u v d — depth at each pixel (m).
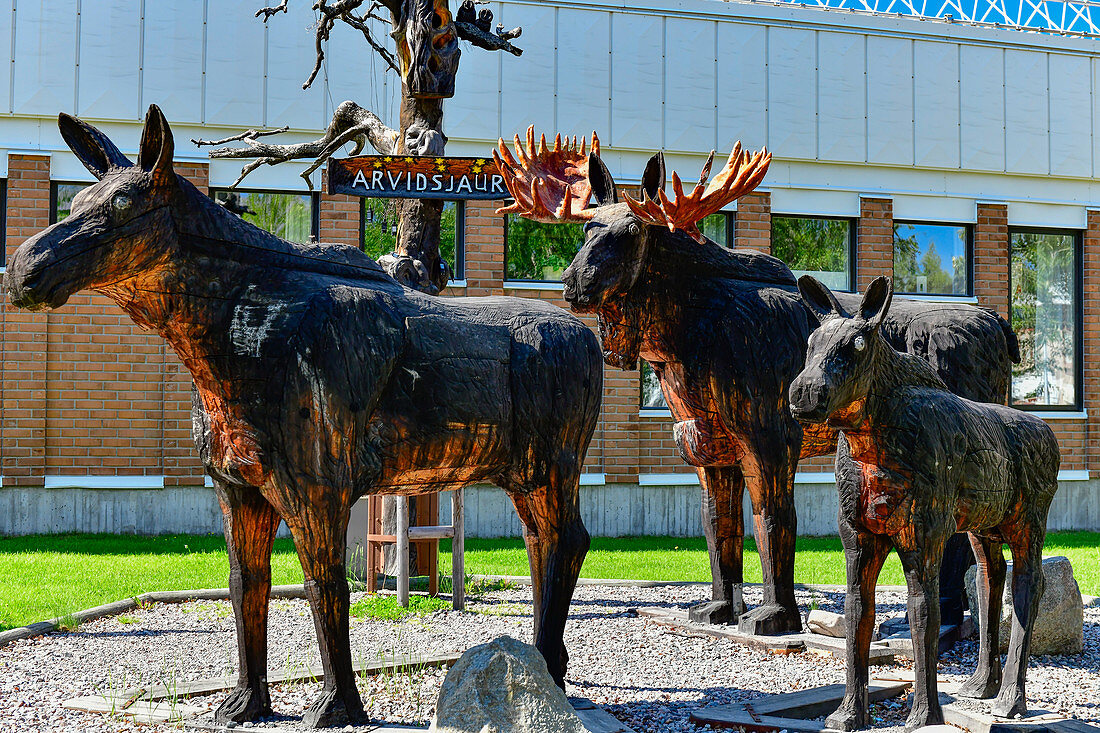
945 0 15.24
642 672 6.23
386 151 8.79
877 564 4.89
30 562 10.41
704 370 6.90
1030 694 5.77
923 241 15.25
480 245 13.73
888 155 14.87
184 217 4.50
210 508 13.10
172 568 10.14
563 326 5.47
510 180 7.02
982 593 5.36
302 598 8.92
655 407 14.24
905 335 7.40
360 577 9.54
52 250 4.13
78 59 12.76
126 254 4.32
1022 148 15.38
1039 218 15.55
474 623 7.72
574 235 14.18
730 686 5.90
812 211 14.69
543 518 5.43
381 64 13.52
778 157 14.50
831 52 14.69
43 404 12.66
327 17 8.54
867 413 4.60
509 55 13.65
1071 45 15.54
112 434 12.83
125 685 5.77
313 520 4.63
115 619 7.83
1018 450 5.17
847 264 14.95
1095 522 15.59
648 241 6.73
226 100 13.09
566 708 4.21
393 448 4.90
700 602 7.75
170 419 12.96
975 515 4.94
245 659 4.98
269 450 4.58
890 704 5.55
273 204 13.41
